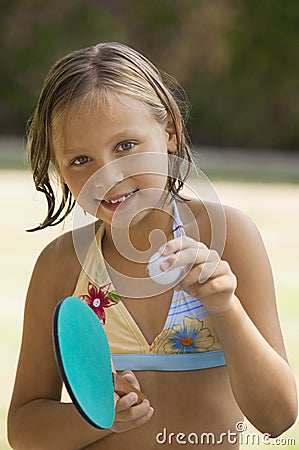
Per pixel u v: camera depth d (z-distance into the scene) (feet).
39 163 7.00
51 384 7.50
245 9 60.29
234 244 6.98
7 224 27.30
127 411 6.31
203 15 60.75
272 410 6.52
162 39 61.21
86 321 5.99
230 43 59.88
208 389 7.03
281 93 59.16
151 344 6.99
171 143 7.00
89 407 5.62
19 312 16.97
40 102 6.85
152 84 6.81
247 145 59.62
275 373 6.41
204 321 6.89
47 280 7.42
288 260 20.98
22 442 7.25
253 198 32.68
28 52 61.26
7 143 57.00
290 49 59.21
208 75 60.13
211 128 59.62
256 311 6.88
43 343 7.46
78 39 61.36
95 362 5.95
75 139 6.51
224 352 6.33
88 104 6.46
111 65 6.69
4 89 61.26
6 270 20.92
